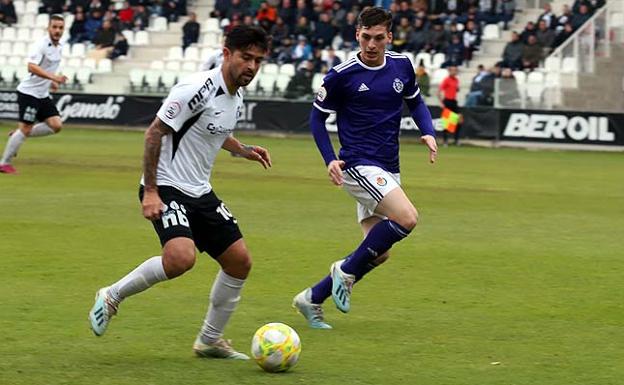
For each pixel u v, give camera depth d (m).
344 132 18.78
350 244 27.12
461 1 79.69
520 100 69.50
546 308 19.98
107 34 83.44
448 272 23.64
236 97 15.52
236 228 15.75
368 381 14.59
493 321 18.83
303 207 34.53
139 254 25.00
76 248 25.64
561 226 31.50
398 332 17.84
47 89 42.03
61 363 15.28
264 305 19.92
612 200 39.03
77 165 46.97
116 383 14.27
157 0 86.88
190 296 20.50
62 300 19.78
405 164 53.66
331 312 19.50
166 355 15.91
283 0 80.06
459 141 70.25
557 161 58.25
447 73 74.44
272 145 64.31
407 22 77.75
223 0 83.75
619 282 22.73
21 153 52.66
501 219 32.84
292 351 14.92
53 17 40.78
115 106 74.75
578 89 70.50
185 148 15.40
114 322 18.08
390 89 18.59
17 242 26.31
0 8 88.50
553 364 15.75
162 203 15.19
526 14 79.94
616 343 17.20
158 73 77.56
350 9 78.69
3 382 14.20
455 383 14.59
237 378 14.63
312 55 77.19
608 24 71.62
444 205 36.34
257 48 15.06
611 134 68.19
